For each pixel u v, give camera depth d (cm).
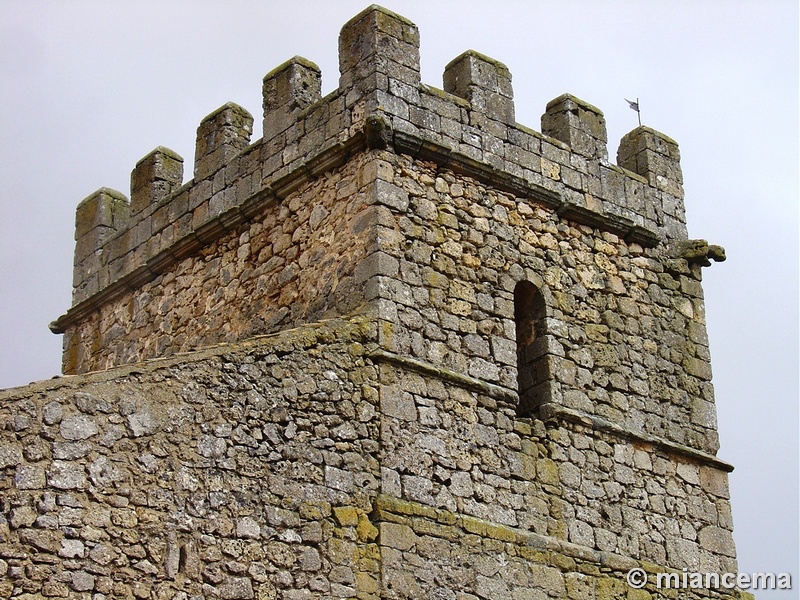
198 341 2128
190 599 1591
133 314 2261
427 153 1994
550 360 2023
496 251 2027
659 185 2262
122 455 1586
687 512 2081
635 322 2144
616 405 2070
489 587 1839
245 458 1688
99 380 1598
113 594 1538
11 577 1480
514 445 1942
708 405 2169
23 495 1508
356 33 2034
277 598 1658
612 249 2162
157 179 2298
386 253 1917
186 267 2194
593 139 2205
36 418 1538
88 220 2405
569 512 1959
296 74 2112
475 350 1955
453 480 1866
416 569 1783
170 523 1600
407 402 1859
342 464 1772
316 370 1791
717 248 2238
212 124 2214
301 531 1705
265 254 2070
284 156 2084
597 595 1939
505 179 2059
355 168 1980
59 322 2392
